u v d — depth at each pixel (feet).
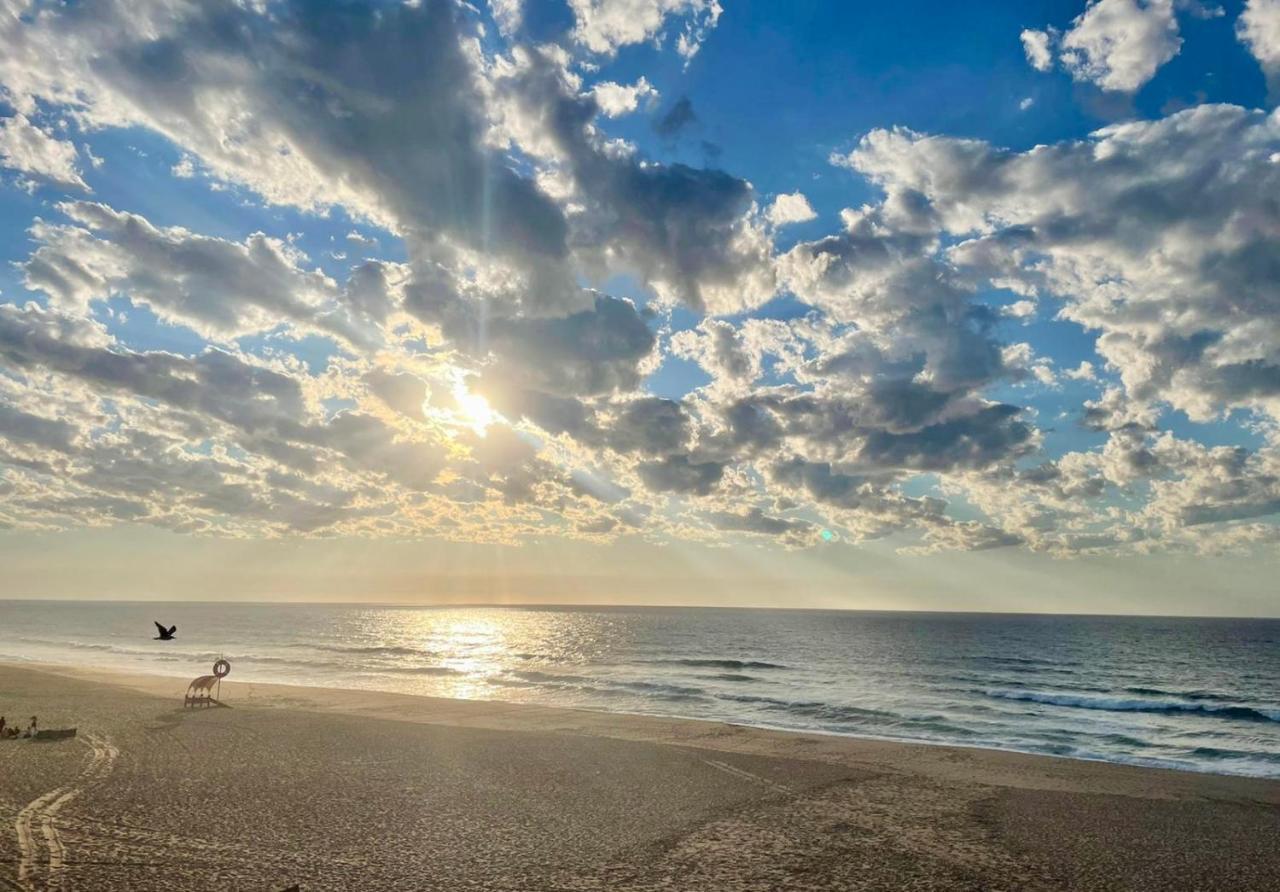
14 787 46.39
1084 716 115.14
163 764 55.42
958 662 213.66
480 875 33.58
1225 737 98.63
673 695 130.52
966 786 57.67
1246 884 35.83
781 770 61.67
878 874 35.60
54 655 207.62
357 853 36.14
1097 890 34.45
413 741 69.72
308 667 177.47
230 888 30.50
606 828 42.29
